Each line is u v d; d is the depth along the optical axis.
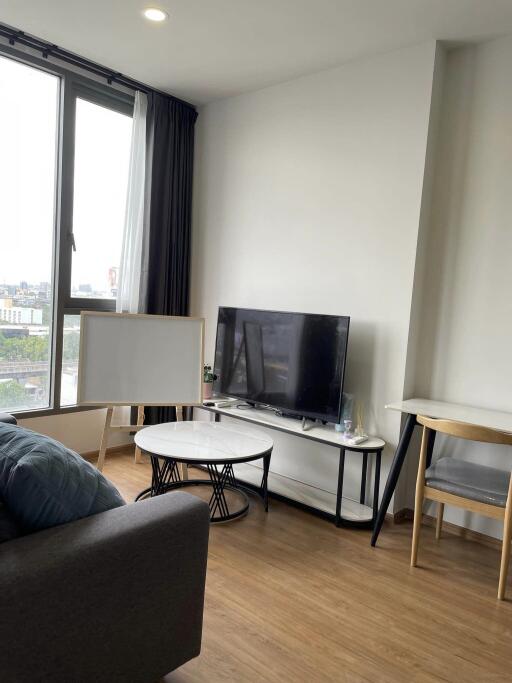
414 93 2.87
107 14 2.71
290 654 1.84
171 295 3.97
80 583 1.29
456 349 2.92
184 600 1.58
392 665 1.82
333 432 3.06
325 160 3.28
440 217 2.95
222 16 2.66
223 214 3.91
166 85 3.64
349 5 2.50
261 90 3.62
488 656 1.89
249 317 3.48
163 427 3.13
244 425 3.54
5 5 2.66
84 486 1.45
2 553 1.23
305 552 2.60
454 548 2.73
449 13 2.53
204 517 1.61
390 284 3.00
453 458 2.83
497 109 2.75
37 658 1.23
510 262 2.73
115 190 3.79
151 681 1.53
